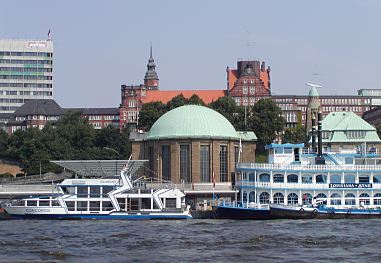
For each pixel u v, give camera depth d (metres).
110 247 107.75
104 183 159.38
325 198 159.38
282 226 138.38
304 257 97.25
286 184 160.12
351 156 167.25
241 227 137.12
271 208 154.38
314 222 146.88
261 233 125.25
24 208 158.00
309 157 169.12
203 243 111.69
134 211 158.50
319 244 109.75
